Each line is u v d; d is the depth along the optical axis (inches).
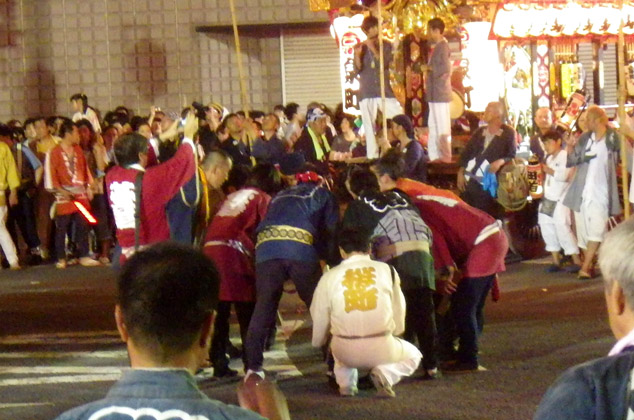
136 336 114.6
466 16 719.7
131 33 931.3
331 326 337.1
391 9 679.1
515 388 344.8
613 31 727.1
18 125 764.6
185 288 115.4
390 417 316.5
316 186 353.7
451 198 360.2
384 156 362.3
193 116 348.8
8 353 422.9
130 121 692.7
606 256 122.3
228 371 374.3
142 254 118.8
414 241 346.0
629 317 121.0
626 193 390.0
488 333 430.9
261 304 347.9
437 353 368.8
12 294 561.9
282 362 399.5
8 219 679.1
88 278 609.9
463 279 359.9
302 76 950.4
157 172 342.3
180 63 932.0
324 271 397.1
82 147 682.2
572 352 392.2
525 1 703.7
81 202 655.1
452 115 724.0
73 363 404.2
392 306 335.9
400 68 673.0
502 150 596.1
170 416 109.7
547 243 581.0
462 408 323.3
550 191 574.2
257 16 925.8
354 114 746.2
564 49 794.8
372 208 349.1
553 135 570.6
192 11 925.8
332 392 350.6
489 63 727.1
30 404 344.5
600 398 114.9
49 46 936.3
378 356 332.2
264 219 352.5
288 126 712.4
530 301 497.7
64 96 938.7
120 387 112.2
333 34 770.8
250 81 946.7
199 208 362.0
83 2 931.3
